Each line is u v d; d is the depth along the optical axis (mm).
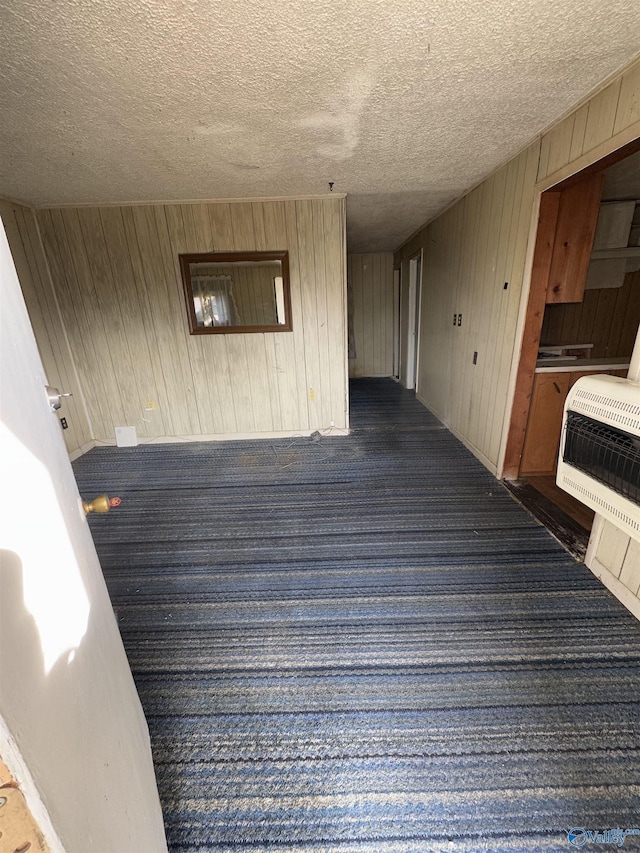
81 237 3393
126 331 3660
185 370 3789
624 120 1574
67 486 606
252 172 2621
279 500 2725
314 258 3479
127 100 1661
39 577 474
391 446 3656
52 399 591
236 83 1559
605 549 1790
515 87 1651
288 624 1652
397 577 1907
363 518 2449
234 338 3701
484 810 1017
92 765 570
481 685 1352
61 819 451
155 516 2572
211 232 3389
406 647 1516
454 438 3799
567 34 1318
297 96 1672
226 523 2459
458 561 2002
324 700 1323
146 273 3498
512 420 2719
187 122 1877
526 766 1108
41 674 456
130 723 792
